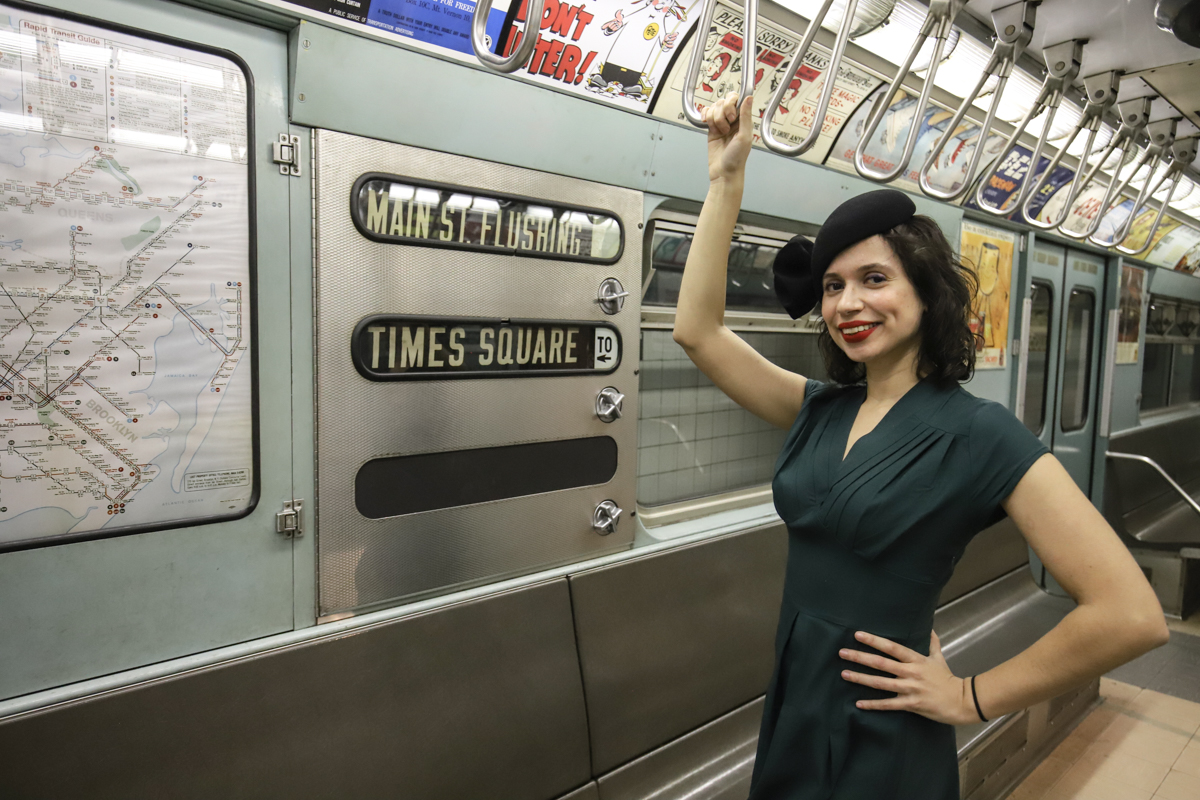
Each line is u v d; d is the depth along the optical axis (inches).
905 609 38.9
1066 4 74.5
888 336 39.0
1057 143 138.3
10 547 48.0
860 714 39.1
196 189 53.8
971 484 36.5
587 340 80.1
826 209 109.1
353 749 61.1
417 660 66.1
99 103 49.5
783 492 44.0
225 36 54.4
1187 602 182.5
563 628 77.5
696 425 109.4
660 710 86.0
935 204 130.1
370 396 63.7
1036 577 183.2
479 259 70.0
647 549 88.2
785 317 116.7
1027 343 161.6
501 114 69.4
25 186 47.1
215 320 55.3
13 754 47.3
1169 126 112.3
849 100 103.1
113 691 51.3
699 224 48.0
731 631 95.7
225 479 56.7
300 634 60.6
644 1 74.4
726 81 88.2
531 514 76.7
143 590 53.5
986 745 95.2
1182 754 114.9
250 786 55.8
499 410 73.0
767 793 44.3
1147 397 248.8
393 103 62.1
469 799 67.7
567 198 76.3
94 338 50.3
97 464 51.0
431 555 69.1
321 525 61.6
